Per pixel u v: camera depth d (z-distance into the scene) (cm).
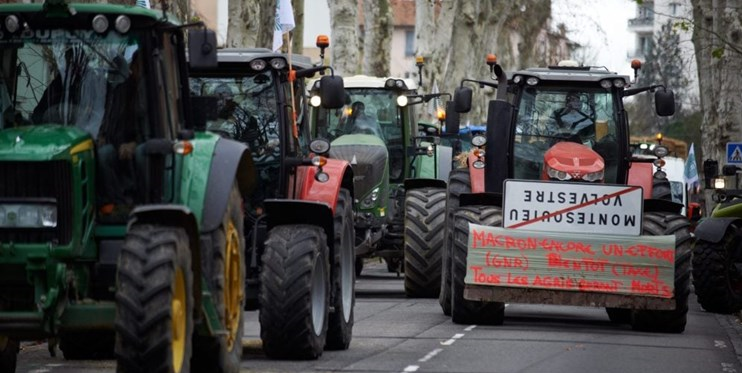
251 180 2658
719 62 8025
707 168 4938
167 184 2431
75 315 2264
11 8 2442
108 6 2453
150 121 2445
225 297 2533
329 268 3022
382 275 6275
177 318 2216
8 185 2275
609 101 3981
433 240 4722
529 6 14512
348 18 8725
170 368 2158
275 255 2873
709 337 3659
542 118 3978
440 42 9862
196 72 3222
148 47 2461
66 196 2275
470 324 3794
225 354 2539
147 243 2189
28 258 2248
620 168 3969
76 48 2452
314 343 2892
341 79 3269
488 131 3950
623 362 3034
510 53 14988
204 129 2600
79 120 2428
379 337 3447
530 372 2825
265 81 3222
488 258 3688
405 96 5266
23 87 2442
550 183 3688
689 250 3700
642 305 3638
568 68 4094
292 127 3225
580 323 3981
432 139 5397
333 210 3105
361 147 4947
